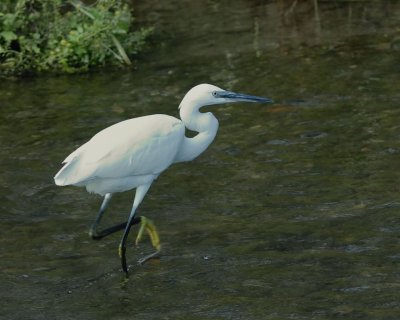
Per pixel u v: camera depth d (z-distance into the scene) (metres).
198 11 20.89
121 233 11.27
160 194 12.27
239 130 14.30
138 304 9.38
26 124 14.96
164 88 16.22
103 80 16.88
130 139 9.88
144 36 18.19
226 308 9.19
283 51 17.83
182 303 9.34
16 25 17.44
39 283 9.94
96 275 10.09
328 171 12.58
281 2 21.12
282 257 10.25
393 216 11.09
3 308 9.38
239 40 18.69
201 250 10.55
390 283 9.52
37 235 11.19
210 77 16.59
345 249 10.36
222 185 12.41
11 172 13.13
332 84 15.91
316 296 9.34
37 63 17.39
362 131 13.87
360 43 18.00
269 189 12.16
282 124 14.40
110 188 10.00
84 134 14.41
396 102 14.90
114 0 17.78
